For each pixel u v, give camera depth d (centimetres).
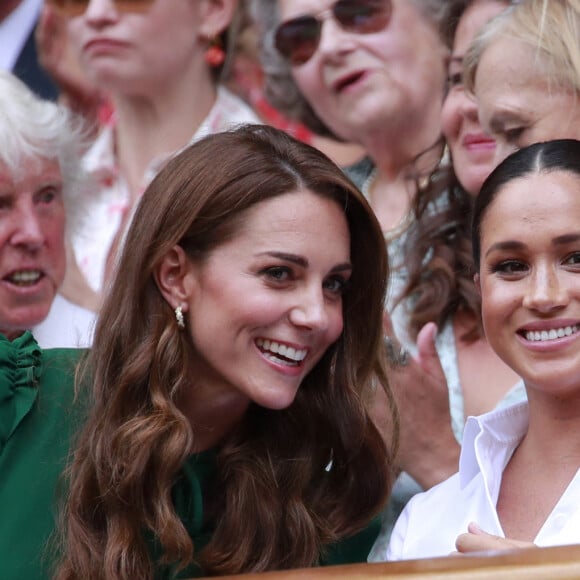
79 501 788
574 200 686
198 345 794
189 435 784
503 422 743
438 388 912
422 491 902
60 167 1005
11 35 1253
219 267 779
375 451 842
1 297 973
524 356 693
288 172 786
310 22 1071
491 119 905
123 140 1160
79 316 1105
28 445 822
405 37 1028
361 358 838
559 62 877
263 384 781
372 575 483
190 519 812
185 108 1148
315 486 847
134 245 810
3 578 787
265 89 1116
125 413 797
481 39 918
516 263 698
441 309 955
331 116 1078
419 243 978
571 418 698
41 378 847
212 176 786
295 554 808
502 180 712
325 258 778
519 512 710
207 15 1132
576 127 882
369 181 1065
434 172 992
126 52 1153
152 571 779
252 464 826
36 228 973
